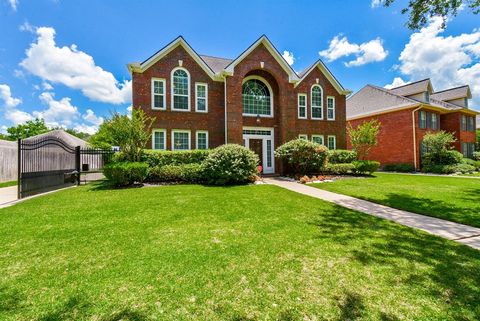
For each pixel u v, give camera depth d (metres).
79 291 2.55
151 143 13.73
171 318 2.13
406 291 2.54
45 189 9.60
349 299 2.41
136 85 13.58
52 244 3.86
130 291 2.55
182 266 3.09
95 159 18.39
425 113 20.92
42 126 44.28
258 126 15.95
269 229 4.59
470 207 6.45
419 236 4.23
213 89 15.14
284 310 2.24
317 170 14.32
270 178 14.03
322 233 4.37
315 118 17.50
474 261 3.25
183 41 14.36
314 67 17.56
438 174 17.28
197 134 14.77
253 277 2.83
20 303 2.35
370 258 3.33
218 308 2.27
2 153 15.09
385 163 21.66
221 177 10.98
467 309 2.25
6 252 3.55
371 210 6.22
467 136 24.08
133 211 5.99
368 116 22.94
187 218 5.37
